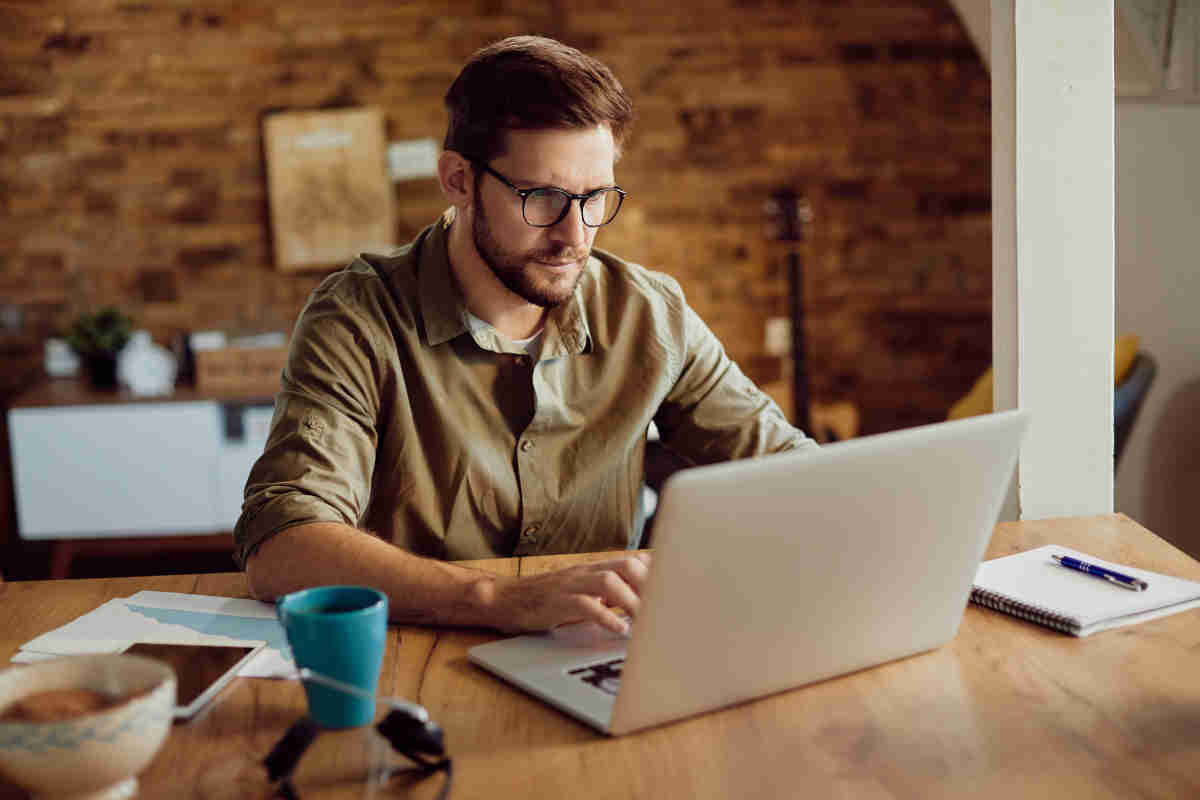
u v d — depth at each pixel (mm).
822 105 4688
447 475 1614
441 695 1074
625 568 1206
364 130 4645
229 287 4738
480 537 1648
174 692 907
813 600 1025
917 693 1068
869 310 4805
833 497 985
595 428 1669
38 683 885
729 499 921
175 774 930
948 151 4711
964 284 4785
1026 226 1644
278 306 4758
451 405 1605
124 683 892
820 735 992
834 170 4727
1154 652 1143
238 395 4277
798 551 986
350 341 1553
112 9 4562
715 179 4730
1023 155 1628
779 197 4531
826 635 1059
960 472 1062
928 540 1075
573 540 1688
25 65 4578
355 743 979
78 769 818
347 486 1454
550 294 1479
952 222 4754
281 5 4602
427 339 1580
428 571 1241
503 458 1631
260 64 4633
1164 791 888
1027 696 1057
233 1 4586
